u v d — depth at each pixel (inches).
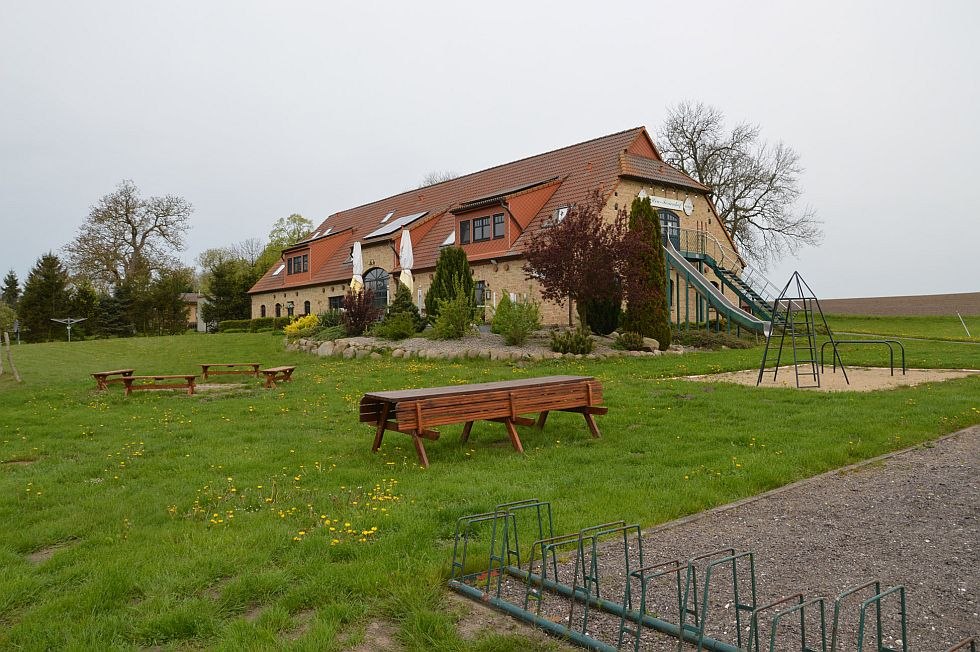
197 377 751.1
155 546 198.2
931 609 151.5
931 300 2055.9
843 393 479.5
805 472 273.3
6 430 423.2
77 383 693.9
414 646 138.4
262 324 1647.4
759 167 1654.8
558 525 209.9
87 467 309.4
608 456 312.0
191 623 147.7
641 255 887.7
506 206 1115.3
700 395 483.2
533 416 420.5
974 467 274.4
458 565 176.6
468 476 277.9
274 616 148.9
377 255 1421.0
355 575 171.2
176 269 2111.2
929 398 444.1
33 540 210.5
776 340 1117.1
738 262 1317.7
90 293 1994.3
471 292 980.6
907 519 214.5
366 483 272.8
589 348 791.1
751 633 125.5
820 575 172.2
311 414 455.5
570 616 143.1
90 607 156.6
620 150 1184.2
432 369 707.4
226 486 269.6
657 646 137.6
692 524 214.8
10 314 1934.1
